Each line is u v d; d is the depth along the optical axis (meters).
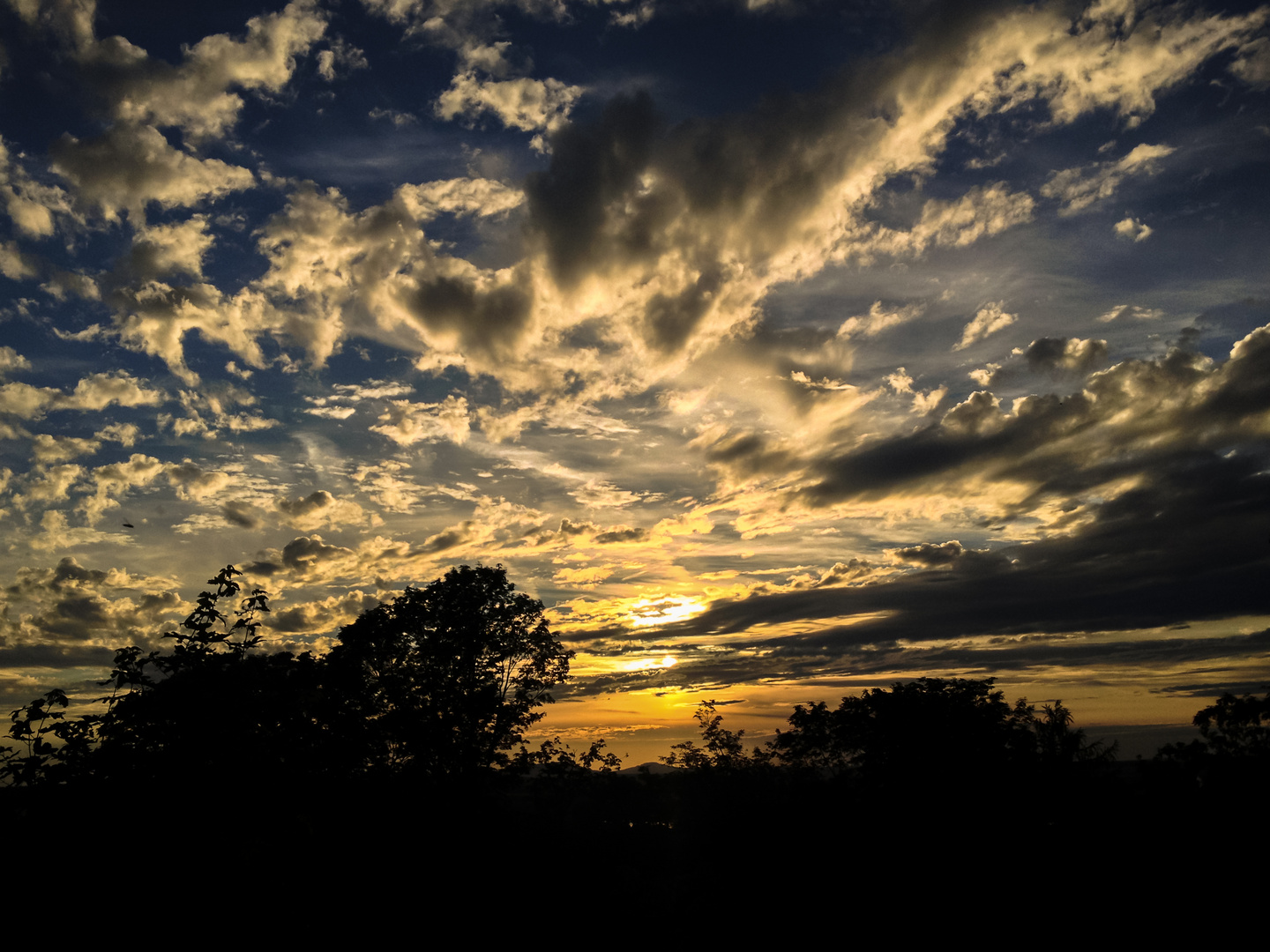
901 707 34.25
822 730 38.00
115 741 10.31
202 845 10.04
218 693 11.14
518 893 25.64
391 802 21.05
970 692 34.66
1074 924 25.20
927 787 31.72
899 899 28.23
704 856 37.03
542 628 36.81
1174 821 25.80
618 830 39.88
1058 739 31.81
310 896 13.45
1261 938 22.95
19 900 8.89
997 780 30.70
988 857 28.27
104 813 9.59
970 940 26.02
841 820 32.59
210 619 12.77
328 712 15.57
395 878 20.16
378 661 30.41
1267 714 25.03
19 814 9.25
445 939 21.45
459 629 34.47
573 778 40.34
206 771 10.52
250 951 10.87
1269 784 24.50
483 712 31.06
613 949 27.30
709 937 28.98
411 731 24.31
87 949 9.16
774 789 38.47
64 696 9.95
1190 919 24.00
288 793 11.82
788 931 28.61
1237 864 24.12
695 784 42.00
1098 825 27.67
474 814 25.33
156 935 9.62
